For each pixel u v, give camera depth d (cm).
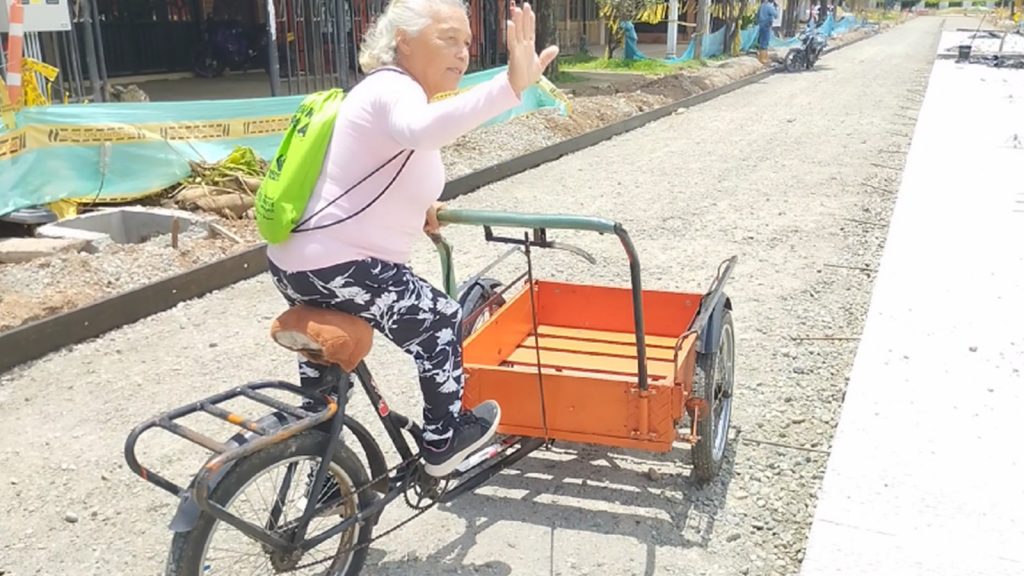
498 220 297
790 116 1489
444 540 329
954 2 9069
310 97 257
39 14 718
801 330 533
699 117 1492
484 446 297
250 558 304
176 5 1695
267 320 545
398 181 246
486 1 1688
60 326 493
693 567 315
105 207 704
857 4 5916
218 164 769
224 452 227
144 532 337
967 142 1162
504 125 1162
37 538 332
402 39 246
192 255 620
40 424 413
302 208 243
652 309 400
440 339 270
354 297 249
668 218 799
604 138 1248
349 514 279
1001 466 367
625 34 2267
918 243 693
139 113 721
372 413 425
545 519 343
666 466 379
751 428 412
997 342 496
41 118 655
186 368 473
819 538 321
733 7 2598
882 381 446
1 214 631
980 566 305
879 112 1515
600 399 319
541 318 414
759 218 800
